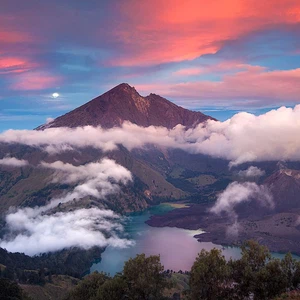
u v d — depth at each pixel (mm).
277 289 57938
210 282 59562
